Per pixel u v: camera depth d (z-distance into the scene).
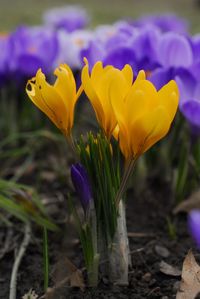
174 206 0.61
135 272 0.50
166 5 2.60
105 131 0.44
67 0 2.68
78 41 0.74
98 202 0.45
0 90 0.80
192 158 0.65
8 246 0.56
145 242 0.55
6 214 0.61
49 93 0.43
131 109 0.41
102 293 0.47
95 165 0.44
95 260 0.46
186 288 0.46
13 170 0.73
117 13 2.27
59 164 0.72
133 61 0.57
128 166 0.43
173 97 0.41
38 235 0.57
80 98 0.78
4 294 0.50
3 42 0.74
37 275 0.51
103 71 0.43
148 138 0.42
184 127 0.64
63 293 0.47
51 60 0.72
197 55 0.58
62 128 0.44
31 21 1.97
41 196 0.65
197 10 2.41
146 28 0.63
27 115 0.83
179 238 0.56
